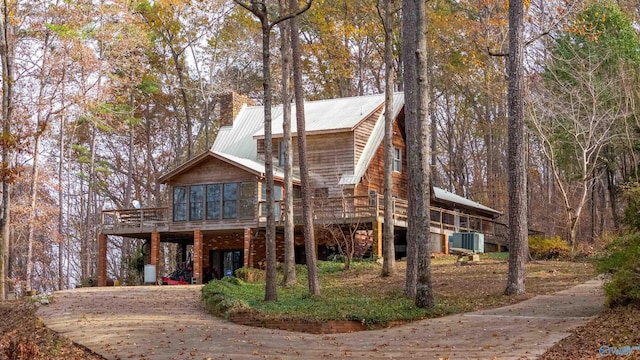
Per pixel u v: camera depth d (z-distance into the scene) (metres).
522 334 14.42
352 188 34.19
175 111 53.28
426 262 18.42
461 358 12.75
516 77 20.33
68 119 42.41
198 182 34.34
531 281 22.39
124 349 14.95
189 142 47.53
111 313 19.64
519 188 20.19
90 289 27.11
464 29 43.50
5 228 26.42
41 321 18.59
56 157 50.09
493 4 38.50
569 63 32.97
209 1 44.88
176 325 17.52
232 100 42.34
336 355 13.72
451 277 24.47
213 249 37.06
